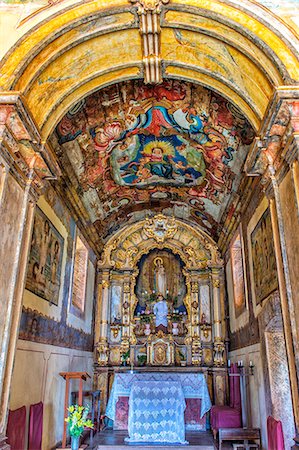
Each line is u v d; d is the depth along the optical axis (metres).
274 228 5.33
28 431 6.08
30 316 6.38
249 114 5.51
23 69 4.60
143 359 12.21
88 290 11.49
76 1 4.79
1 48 4.79
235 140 8.08
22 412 5.71
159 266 13.57
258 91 5.14
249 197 8.61
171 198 12.43
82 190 9.67
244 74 5.21
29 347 6.32
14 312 4.79
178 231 13.55
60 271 8.40
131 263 13.23
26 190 5.16
